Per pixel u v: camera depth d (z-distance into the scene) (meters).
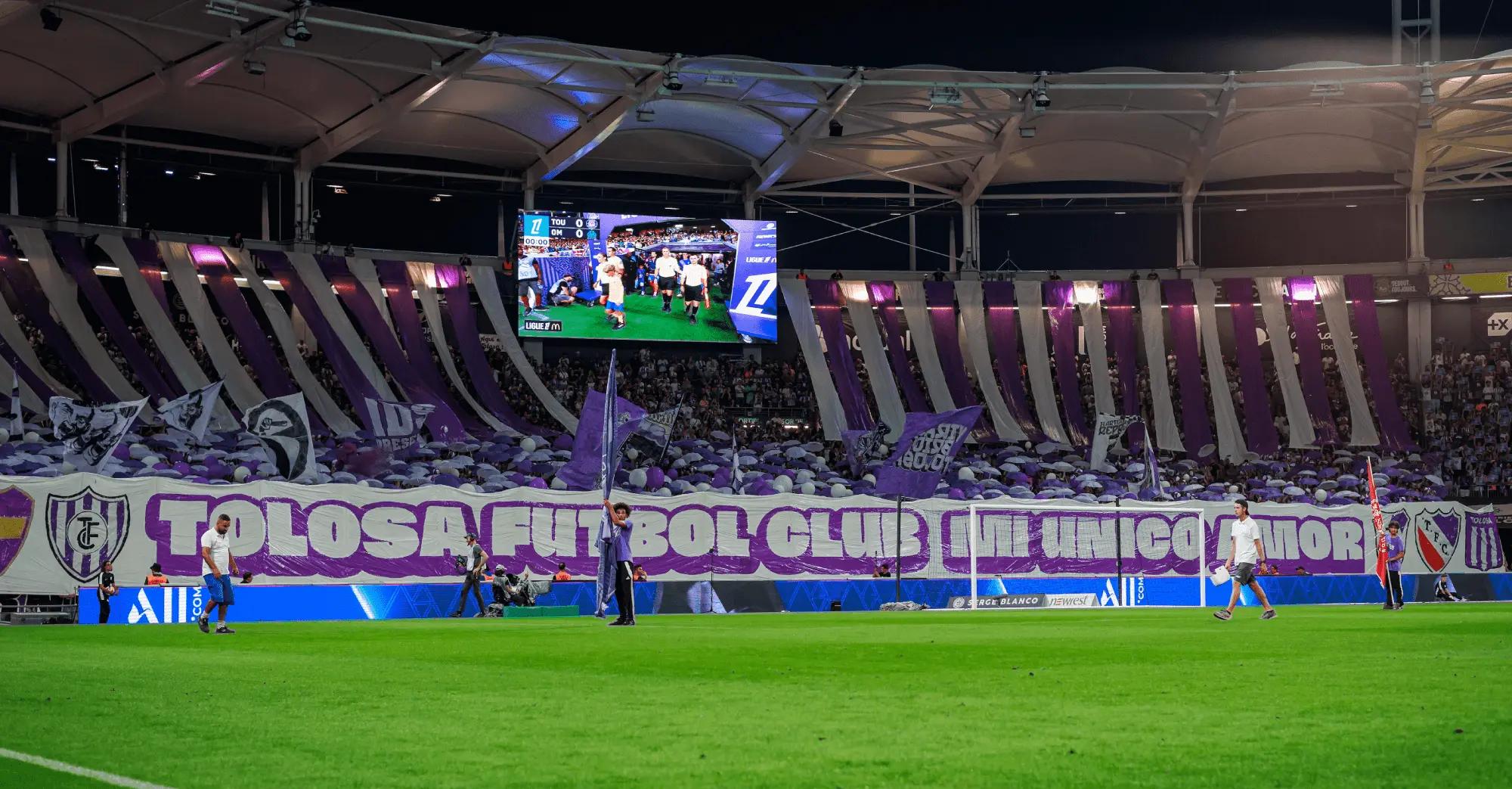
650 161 56.50
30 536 26.67
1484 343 58.69
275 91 47.22
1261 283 58.47
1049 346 60.75
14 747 7.07
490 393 51.75
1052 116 51.62
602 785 5.73
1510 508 51.88
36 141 49.03
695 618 25.84
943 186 60.09
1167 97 49.66
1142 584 34.34
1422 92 45.78
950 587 33.31
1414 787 5.46
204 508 28.45
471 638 17.34
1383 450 53.94
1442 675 10.23
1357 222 59.91
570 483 32.44
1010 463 50.06
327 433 46.72
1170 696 8.95
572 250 53.22
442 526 30.70
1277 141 54.66
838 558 33.72
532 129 52.03
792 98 49.66
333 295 51.97
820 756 6.46
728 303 54.34
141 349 47.25
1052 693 9.25
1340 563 38.56
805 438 54.31
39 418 43.81
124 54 43.28
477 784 5.80
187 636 19.11
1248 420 55.22
